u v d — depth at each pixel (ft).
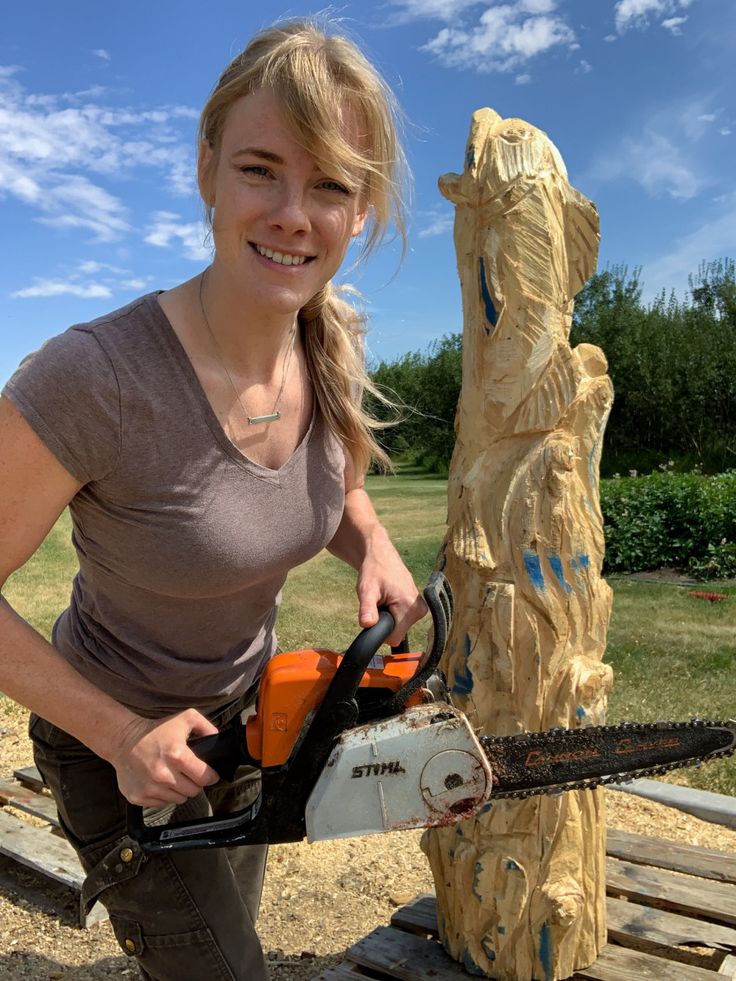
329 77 4.32
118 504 4.64
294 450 5.17
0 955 8.76
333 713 4.62
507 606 6.79
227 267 4.58
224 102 4.53
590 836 7.14
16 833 10.39
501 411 7.00
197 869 5.11
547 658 6.85
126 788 4.46
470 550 6.97
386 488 68.28
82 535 4.91
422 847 7.65
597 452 7.04
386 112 4.70
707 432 65.77
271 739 4.75
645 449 68.64
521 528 6.82
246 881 6.66
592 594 7.00
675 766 5.26
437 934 8.09
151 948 5.23
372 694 4.94
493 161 6.86
